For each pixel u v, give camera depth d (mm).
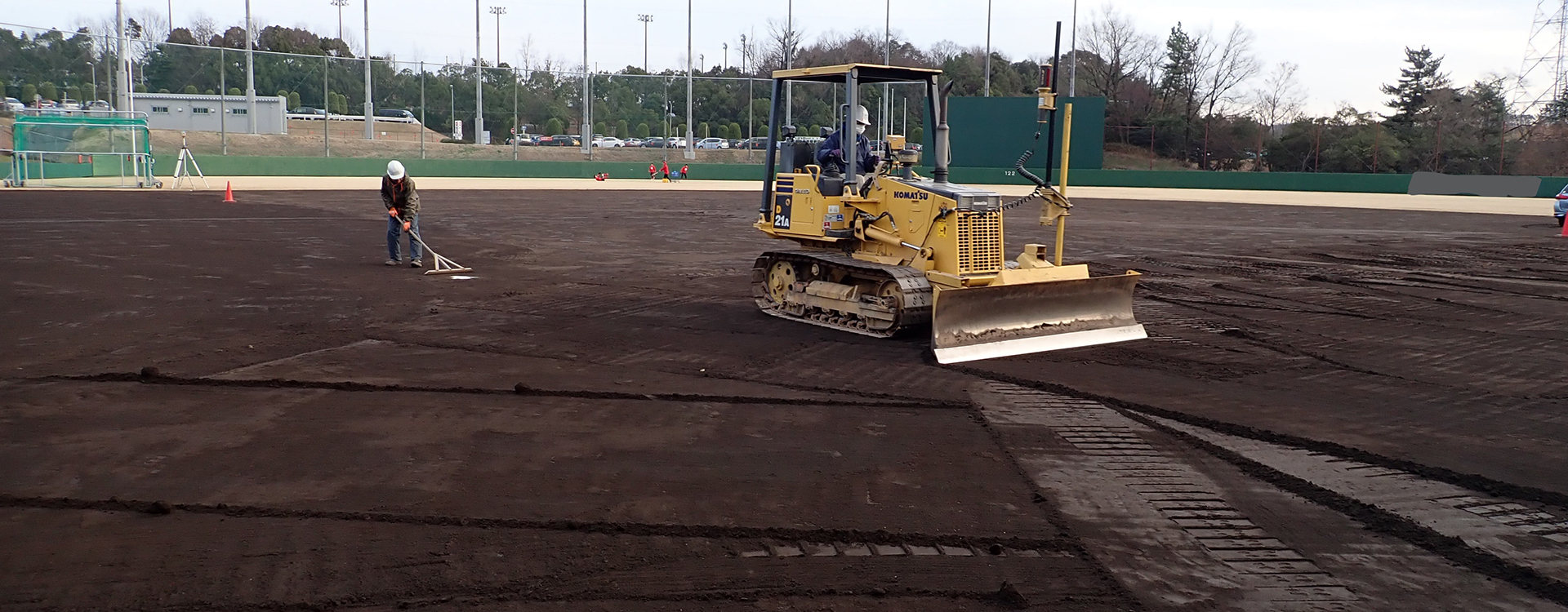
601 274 15102
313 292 12578
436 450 6250
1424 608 4395
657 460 6156
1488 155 54531
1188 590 4523
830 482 5824
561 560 4676
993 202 10016
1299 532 5219
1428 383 8641
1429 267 17531
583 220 25672
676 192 41625
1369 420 7379
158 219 22344
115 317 10547
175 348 9078
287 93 56281
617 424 6930
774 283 11742
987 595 4418
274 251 16734
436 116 60750
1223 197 41750
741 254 18250
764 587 4449
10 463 5812
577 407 7363
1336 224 27766
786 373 8625
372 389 7754
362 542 4820
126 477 5645
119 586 4309
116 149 39719
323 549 4727
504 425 6848
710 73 84375
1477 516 5488
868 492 5672
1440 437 6973
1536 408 7805
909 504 5492
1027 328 9875
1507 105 61219
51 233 18688
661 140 64188
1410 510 5555
